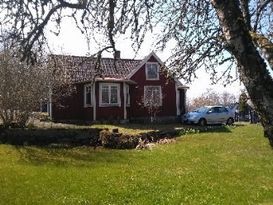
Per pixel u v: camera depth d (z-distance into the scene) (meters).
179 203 14.39
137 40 7.82
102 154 27.25
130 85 46.66
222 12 4.02
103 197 15.51
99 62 7.16
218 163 22.55
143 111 47.06
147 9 7.38
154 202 14.62
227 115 45.81
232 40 3.98
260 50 4.64
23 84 32.94
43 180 18.77
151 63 47.41
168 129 36.28
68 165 22.98
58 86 37.66
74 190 16.75
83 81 42.75
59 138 31.55
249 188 16.61
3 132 31.27
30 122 35.75
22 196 15.84
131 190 16.52
